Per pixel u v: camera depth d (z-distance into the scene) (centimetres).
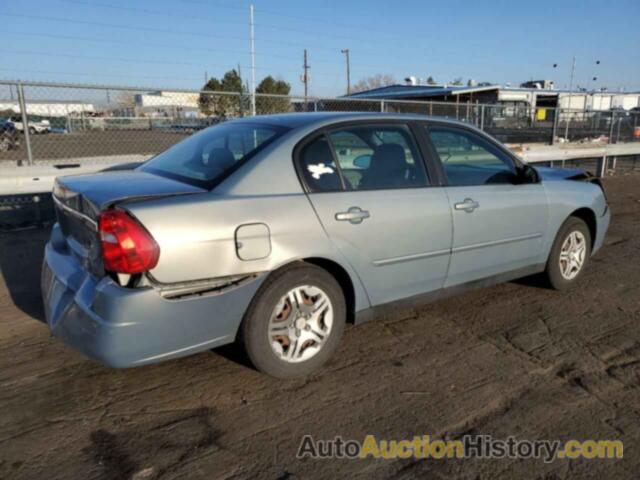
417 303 388
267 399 311
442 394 320
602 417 299
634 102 4134
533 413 301
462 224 391
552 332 409
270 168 317
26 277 515
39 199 728
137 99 1043
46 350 367
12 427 281
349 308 358
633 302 474
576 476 252
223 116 1000
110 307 266
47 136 860
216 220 288
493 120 1720
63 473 247
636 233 754
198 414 296
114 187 304
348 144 352
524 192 437
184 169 343
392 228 352
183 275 279
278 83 3353
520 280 529
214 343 302
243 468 253
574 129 1723
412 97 3300
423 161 384
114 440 272
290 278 314
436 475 252
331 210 327
